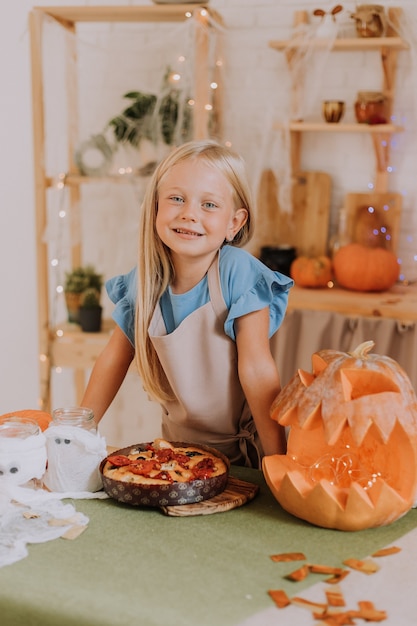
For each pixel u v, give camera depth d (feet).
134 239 10.40
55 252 10.71
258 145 9.89
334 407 3.96
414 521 4.08
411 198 9.56
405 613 3.15
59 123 9.93
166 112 9.30
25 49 10.46
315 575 3.43
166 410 5.30
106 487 4.20
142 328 4.93
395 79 9.32
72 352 9.69
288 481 3.99
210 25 9.14
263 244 10.02
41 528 3.82
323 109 9.21
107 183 10.16
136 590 3.28
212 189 4.50
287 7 9.57
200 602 3.19
